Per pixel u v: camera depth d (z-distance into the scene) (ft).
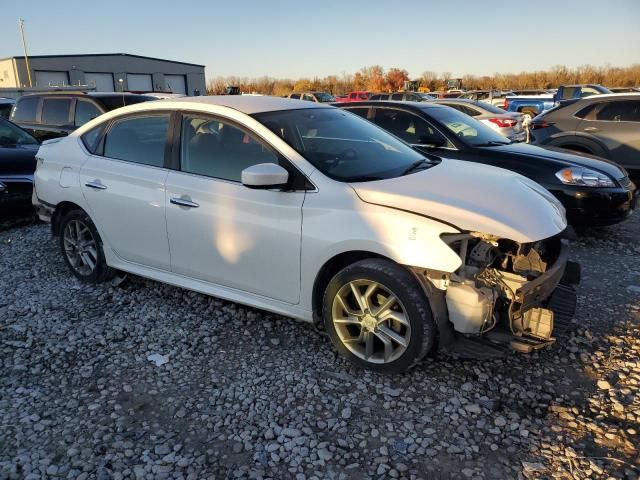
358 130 13.65
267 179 10.69
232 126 12.27
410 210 10.06
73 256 15.96
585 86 71.20
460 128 21.35
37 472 8.32
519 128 36.52
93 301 14.51
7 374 11.07
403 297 9.97
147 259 13.89
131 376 10.96
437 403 9.89
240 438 9.07
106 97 33.24
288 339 12.30
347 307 10.96
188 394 10.33
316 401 10.02
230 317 13.39
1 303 14.44
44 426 9.42
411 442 8.91
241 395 10.24
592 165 18.92
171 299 14.51
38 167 16.33
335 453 8.70
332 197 10.73
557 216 11.16
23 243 19.72
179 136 13.03
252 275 11.94
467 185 11.27
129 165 13.84
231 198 11.85
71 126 33.27
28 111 35.29
